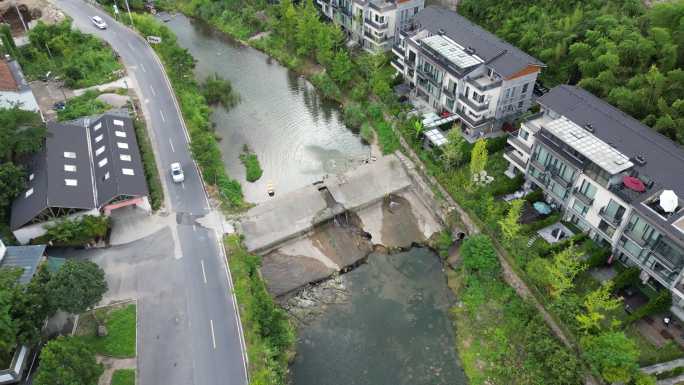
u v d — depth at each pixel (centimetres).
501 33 8975
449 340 5634
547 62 8269
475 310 5834
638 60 7369
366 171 7500
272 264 6375
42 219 6166
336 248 6619
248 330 5391
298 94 9500
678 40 7169
